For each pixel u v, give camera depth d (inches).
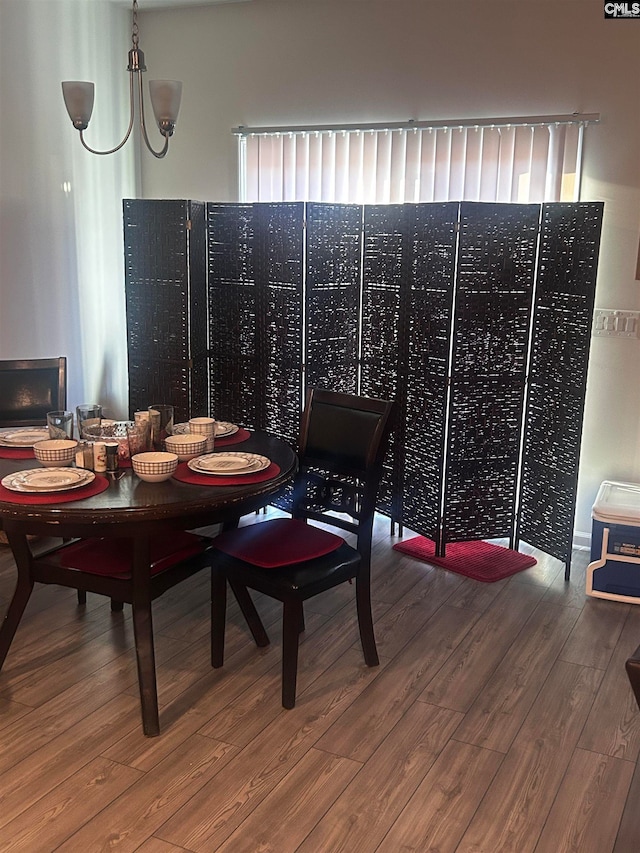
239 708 105.7
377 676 114.1
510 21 152.0
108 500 95.3
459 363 144.3
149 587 99.9
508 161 155.7
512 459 154.4
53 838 82.4
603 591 140.1
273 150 176.9
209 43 180.2
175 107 106.6
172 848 81.3
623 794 90.4
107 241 188.9
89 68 177.6
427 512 155.3
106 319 191.6
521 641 124.8
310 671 115.1
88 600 135.3
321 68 170.1
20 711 104.0
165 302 164.4
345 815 86.4
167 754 96.1
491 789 90.9
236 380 170.6
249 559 106.7
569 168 151.0
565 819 86.4
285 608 103.7
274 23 172.9
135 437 110.8
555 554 149.0
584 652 121.7
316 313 156.7
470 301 142.1
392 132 164.1
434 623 130.2
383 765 94.7
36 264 169.5
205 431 118.1
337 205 155.2
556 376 144.5
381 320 160.1
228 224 163.5
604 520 137.8
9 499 94.7
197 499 96.4
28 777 91.7
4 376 136.4
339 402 118.0
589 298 135.0
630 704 108.1
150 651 99.7
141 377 171.5
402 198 165.8
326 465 118.3
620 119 146.3
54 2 167.3
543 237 144.4
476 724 103.0
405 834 83.8
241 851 81.0
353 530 114.8
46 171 169.5
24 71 161.9
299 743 98.7
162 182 192.1
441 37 158.1
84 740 98.5
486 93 156.3
